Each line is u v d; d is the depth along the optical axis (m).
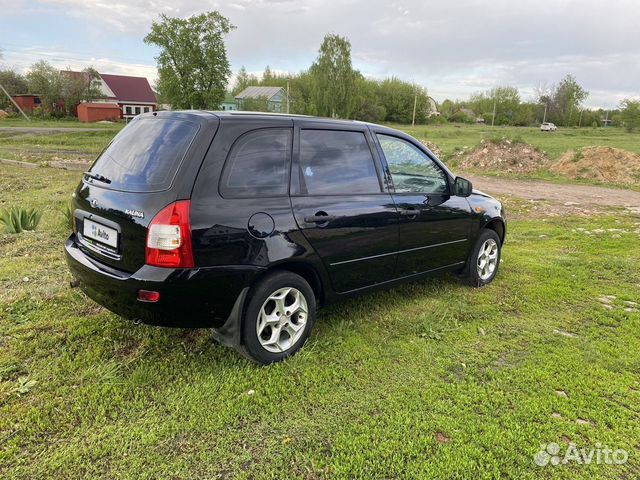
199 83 45.16
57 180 11.97
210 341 3.59
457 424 2.73
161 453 2.43
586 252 6.92
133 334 3.66
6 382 2.96
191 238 2.82
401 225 4.04
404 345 3.70
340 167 3.69
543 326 4.20
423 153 4.44
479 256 5.11
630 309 4.70
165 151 3.04
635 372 3.44
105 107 60.91
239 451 2.47
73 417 2.67
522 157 20.05
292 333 3.43
